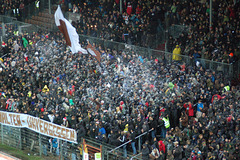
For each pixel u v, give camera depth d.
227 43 87.56
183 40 95.38
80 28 113.19
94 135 76.50
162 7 101.81
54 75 97.88
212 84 80.88
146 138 76.12
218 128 71.19
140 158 71.38
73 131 76.69
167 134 71.62
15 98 93.44
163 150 70.81
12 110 89.12
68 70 97.62
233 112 71.75
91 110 80.25
